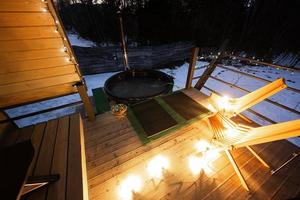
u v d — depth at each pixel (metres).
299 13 8.98
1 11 1.71
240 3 10.30
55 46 2.23
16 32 1.91
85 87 2.93
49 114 5.64
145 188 1.98
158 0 10.49
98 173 2.15
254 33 10.48
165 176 2.11
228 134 2.20
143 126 2.89
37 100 2.61
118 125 2.93
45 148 1.95
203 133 2.76
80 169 1.68
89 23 11.43
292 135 1.30
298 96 6.68
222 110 2.60
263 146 2.53
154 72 5.98
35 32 2.00
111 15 10.95
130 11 10.98
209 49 11.38
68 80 2.69
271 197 1.88
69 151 1.89
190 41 11.23
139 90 5.25
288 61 10.23
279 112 5.66
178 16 11.29
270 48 10.31
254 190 1.95
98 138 2.67
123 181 2.05
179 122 2.95
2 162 1.25
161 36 11.75
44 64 2.33
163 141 2.61
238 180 2.06
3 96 2.34
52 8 1.89
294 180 2.04
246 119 3.07
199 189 1.97
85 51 8.23
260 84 7.77
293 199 1.17
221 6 10.45
